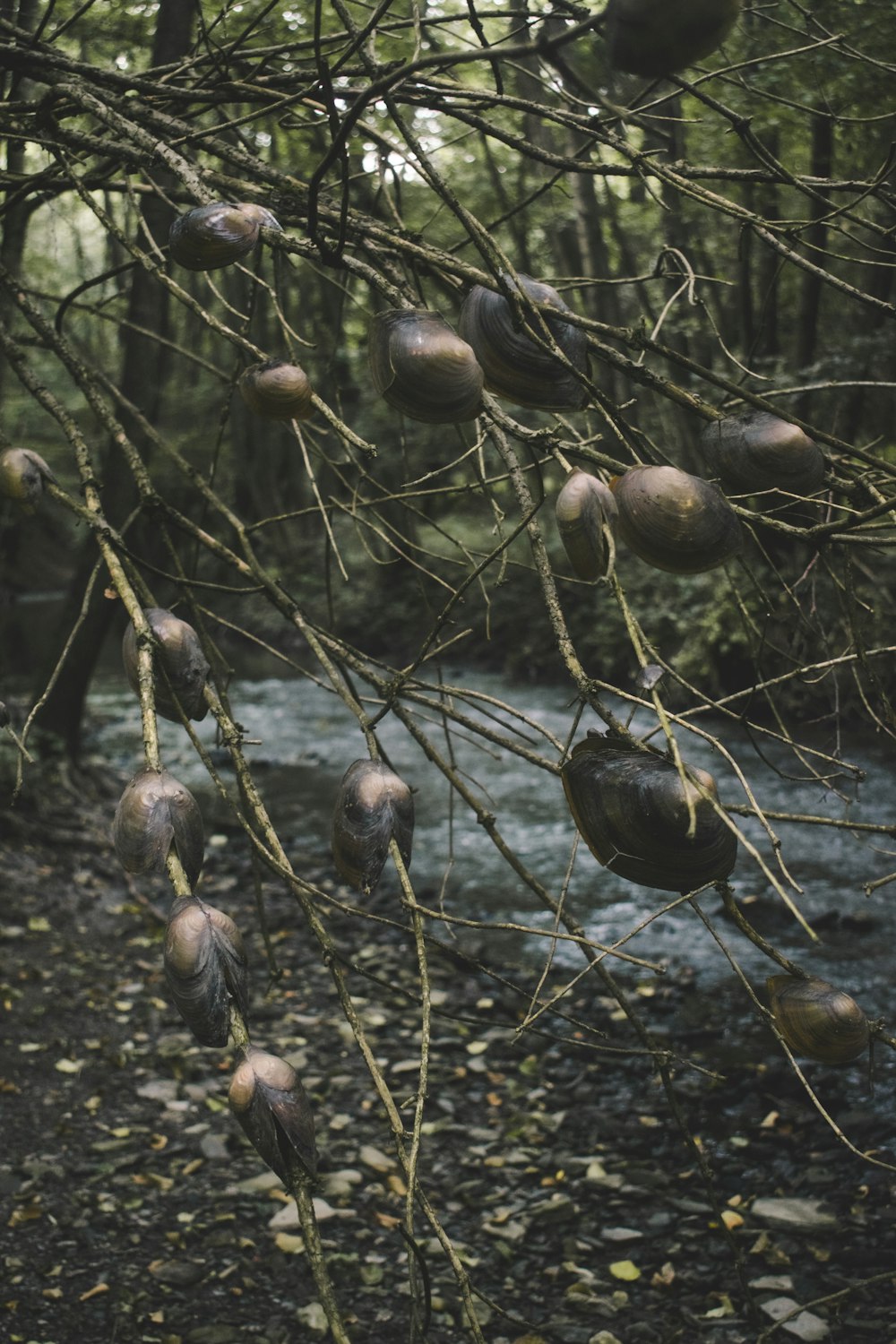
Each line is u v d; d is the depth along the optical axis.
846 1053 0.97
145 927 6.39
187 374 19.30
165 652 1.12
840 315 11.34
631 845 0.89
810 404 9.05
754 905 6.42
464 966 5.94
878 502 1.11
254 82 1.65
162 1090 4.57
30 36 1.61
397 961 5.98
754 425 1.06
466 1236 3.72
